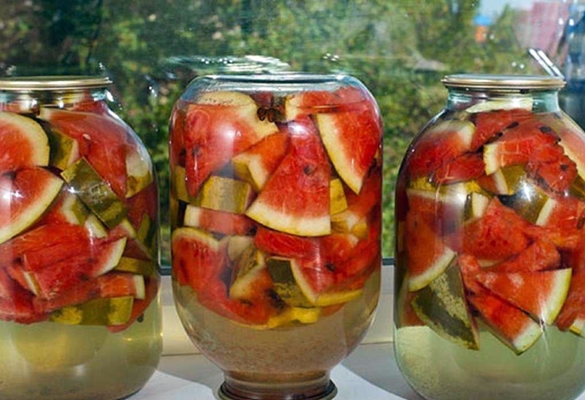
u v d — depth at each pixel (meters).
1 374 0.73
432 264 0.71
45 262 0.70
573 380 0.73
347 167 0.70
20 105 0.72
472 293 0.70
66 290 0.71
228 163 0.68
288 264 0.69
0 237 0.70
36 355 0.72
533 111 0.71
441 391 0.74
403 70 0.94
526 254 0.69
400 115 0.95
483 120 0.71
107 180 0.72
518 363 0.70
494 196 0.68
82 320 0.72
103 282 0.72
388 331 0.94
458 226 0.69
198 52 0.91
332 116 0.69
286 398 0.76
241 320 0.71
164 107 0.92
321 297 0.71
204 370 0.86
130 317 0.75
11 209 0.69
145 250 0.76
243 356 0.73
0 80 0.72
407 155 0.75
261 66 0.92
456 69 0.95
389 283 0.95
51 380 0.73
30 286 0.70
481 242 0.69
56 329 0.72
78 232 0.71
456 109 0.73
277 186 0.68
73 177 0.70
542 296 0.69
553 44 0.96
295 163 0.68
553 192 0.68
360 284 0.73
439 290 0.71
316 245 0.69
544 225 0.68
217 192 0.69
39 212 0.69
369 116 0.72
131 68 0.90
